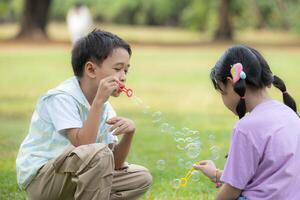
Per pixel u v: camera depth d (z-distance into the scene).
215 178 3.43
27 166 3.68
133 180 3.87
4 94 12.30
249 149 3.09
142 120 9.20
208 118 9.59
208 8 32.78
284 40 31.94
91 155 3.44
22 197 4.76
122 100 11.58
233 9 30.72
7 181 5.27
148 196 4.80
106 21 45.66
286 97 3.44
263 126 3.11
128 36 32.69
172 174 5.55
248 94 3.23
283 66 18.39
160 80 15.27
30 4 27.61
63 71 17.03
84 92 3.71
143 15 45.38
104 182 3.49
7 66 18.05
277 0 29.80
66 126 3.54
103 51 3.59
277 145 3.08
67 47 25.25
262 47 26.45
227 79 3.23
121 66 3.63
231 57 3.23
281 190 3.07
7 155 6.52
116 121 3.68
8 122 9.01
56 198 3.69
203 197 4.83
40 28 27.92
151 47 26.16
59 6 43.84
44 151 3.68
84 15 24.06
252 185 3.14
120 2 42.09
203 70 17.86
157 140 7.43
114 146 3.84
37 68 17.61
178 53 23.53
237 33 34.00
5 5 29.50
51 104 3.64
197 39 32.06
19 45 25.16
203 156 6.42
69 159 3.52
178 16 46.47
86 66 3.65
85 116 3.69
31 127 3.76
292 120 3.17
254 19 31.55
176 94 12.73
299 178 3.10
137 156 6.39
